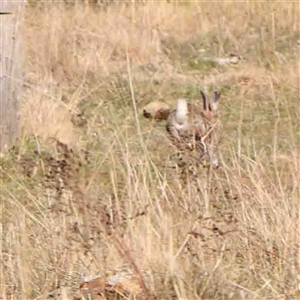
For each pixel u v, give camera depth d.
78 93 18.17
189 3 27.14
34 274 9.45
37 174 13.05
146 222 9.77
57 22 23.61
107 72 21.14
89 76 20.88
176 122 14.10
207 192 10.59
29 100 16.80
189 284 9.02
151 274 9.10
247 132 16.44
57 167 10.54
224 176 11.91
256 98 19.12
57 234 9.80
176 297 8.95
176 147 12.86
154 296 8.91
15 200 11.47
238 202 10.48
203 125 13.95
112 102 19.30
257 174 10.93
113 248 9.48
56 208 10.24
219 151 12.30
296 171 11.52
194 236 9.53
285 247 9.58
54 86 19.61
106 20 24.88
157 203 10.09
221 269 9.30
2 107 15.12
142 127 17.36
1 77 15.05
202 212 10.15
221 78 21.28
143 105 19.28
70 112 17.22
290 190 11.28
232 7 26.00
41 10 25.94
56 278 9.33
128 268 9.39
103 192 11.88
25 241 9.73
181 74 21.88
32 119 16.09
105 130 16.78
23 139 15.42
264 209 10.32
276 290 9.12
